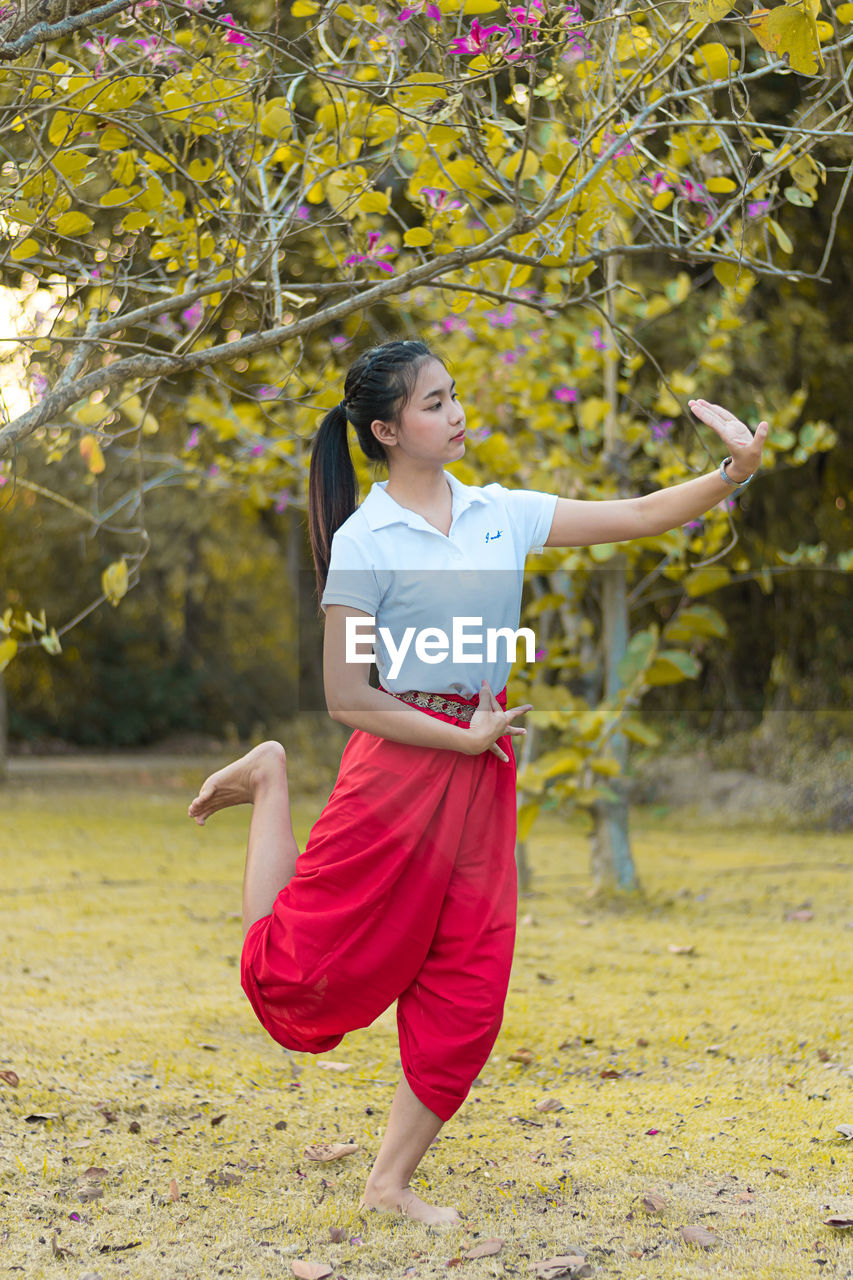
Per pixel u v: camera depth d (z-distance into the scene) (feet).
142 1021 12.23
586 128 9.37
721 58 9.61
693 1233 7.27
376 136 10.85
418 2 8.30
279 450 18.93
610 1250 7.10
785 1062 11.02
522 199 9.27
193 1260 6.96
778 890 20.94
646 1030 12.08
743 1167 8.49
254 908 7.75
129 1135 9.12
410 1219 7.55
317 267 13.91
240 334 13.09
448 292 13.41
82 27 7.23
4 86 8.71
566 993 13.61
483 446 18.11
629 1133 9.23
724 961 15.23
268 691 68.08
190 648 67.56
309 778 40.22
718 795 34.22
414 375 7.44
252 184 11.41
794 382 31.22
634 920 18.25
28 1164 8.45
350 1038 12.06
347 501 7.97
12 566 37.37
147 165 9.68
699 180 11.13
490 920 7.36
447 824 7.27
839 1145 8.89
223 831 30.42
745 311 26.02
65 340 8.13
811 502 35.29
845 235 27.99
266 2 9.93
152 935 16.76
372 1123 9.51
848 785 31.68
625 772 19.80
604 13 8.72
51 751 60.75
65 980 13.99
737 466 7.61
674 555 17.85
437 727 7.24
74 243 9.52
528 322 19.43
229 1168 8.50
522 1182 8.24
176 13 8.89
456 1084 7.39
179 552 47.37
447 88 8.63
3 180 9.64
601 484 19.19
